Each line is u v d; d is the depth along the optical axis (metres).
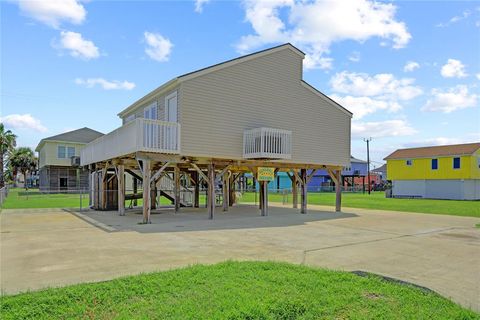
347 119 19.17
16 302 4.38
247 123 15.23
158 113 16.28
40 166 46.56
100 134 44.66
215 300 4.47
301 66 17.23
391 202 28.22
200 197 31.56
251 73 15.39
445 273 6.60
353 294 4.89
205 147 14.00
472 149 34.84
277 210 19.56
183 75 13.45
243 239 9.86
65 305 4.33
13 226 12.20
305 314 4.21
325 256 7.89
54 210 18.44
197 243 9.13
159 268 6.44
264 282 5.27
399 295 4.95
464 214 18.22
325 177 55.94
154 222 13.52
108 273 6.10
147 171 13.09
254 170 16.66
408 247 9.09
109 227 11.98
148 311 4.15
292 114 16.77
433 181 36.75
